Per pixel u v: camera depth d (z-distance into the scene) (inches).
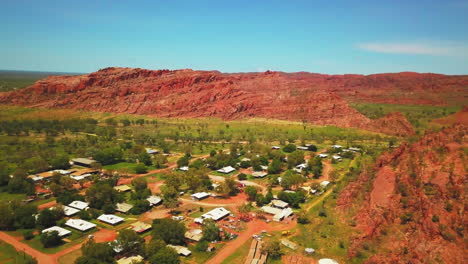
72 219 5142.7
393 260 3644.2
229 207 6018.7
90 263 3676.2
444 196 3769.7
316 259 4143.7
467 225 3405.5
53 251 4365.2
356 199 5236.2
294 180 6756.9
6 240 4643.2
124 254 4220.0
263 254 4249.5
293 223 5265.8
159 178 7780.5
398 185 4463.6
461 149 4163.4
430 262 3361.2
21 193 6466.5
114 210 5679.1
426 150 4564.5
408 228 3924.7
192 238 4653.1
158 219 5059.1
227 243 4638.3
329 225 4899.1
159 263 3828.7
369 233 4207.7
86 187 6924.2
